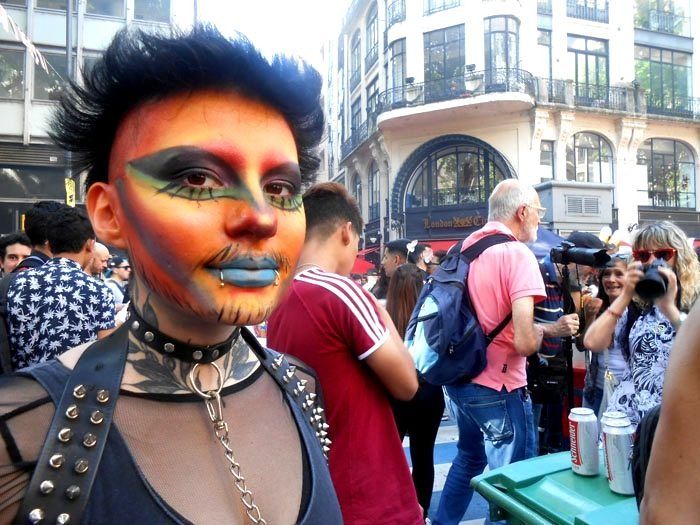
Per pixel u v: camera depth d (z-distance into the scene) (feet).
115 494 1.99
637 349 7.23
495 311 7.77
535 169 51.57
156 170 2.16
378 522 4.92
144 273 2.22
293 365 3.23
